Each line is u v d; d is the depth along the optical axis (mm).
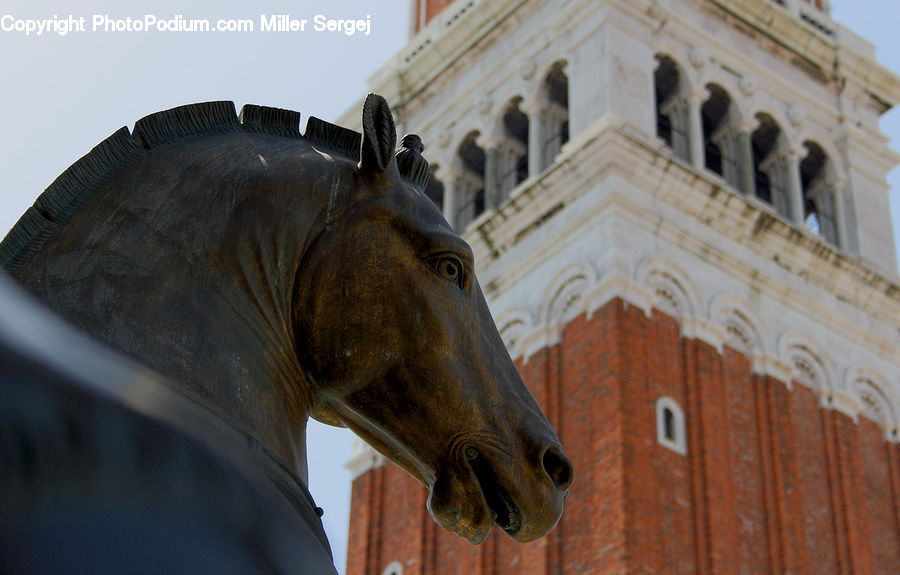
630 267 45719
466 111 55094
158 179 4953
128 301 4527
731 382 46094
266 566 3791
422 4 62406
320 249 5160
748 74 53906
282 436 4789
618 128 47562
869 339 50688
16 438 3145
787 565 43312
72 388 3332
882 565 45875
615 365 43312
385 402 5188
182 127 5211
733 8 54469
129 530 3328
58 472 3223
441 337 5199
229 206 5012
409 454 5332
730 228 48812
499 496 5262
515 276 48375
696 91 51469
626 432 42156
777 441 45750
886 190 55125
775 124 53906
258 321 4887
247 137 5344
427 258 5266
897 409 49938
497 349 5406
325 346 5102
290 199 5152
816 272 50344
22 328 3227
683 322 46000
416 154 5754
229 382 4602
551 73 52719
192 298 4688
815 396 48250
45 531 3137
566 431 43781
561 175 48062
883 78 56812
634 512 40844
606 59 49531
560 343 45781
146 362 4422
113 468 3381
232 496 3861
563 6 52938
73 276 4535
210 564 3506
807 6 57406
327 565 4238
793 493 45031
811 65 56094
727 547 42375
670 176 47781
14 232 4664
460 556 45531
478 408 5215
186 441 3777
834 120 55719
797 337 48656
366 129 5324
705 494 42906
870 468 47875
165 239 4781
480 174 54906
